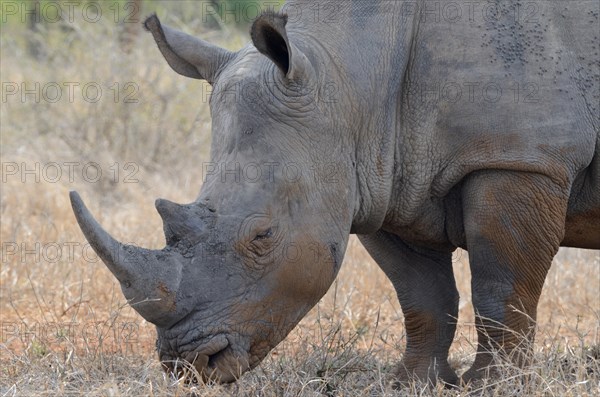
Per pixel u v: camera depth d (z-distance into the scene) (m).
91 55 30.92
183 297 11.77
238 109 12.42
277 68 12.45
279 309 12.31
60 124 29.97
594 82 13.66
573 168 13.56
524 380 13.30
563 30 13.64
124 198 27.12
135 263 11.50
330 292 19.50
